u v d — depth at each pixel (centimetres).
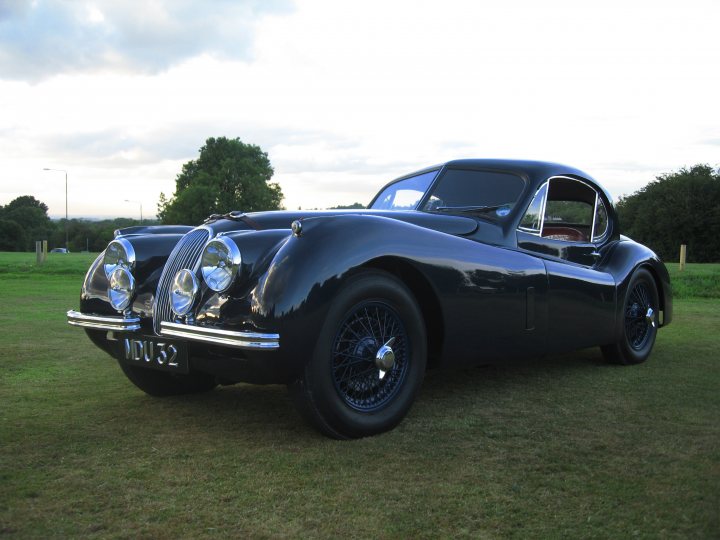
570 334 354
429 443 250
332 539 168
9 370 393
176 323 258
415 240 277
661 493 199
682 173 5559
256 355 235
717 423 277
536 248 355
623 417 287
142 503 192
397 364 273
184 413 297
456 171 382
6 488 204
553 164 382
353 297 250
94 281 309
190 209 6056
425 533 172
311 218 258
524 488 203
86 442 252
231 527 176
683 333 553
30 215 10900
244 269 246
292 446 247
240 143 6619
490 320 304
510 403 313
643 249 434
